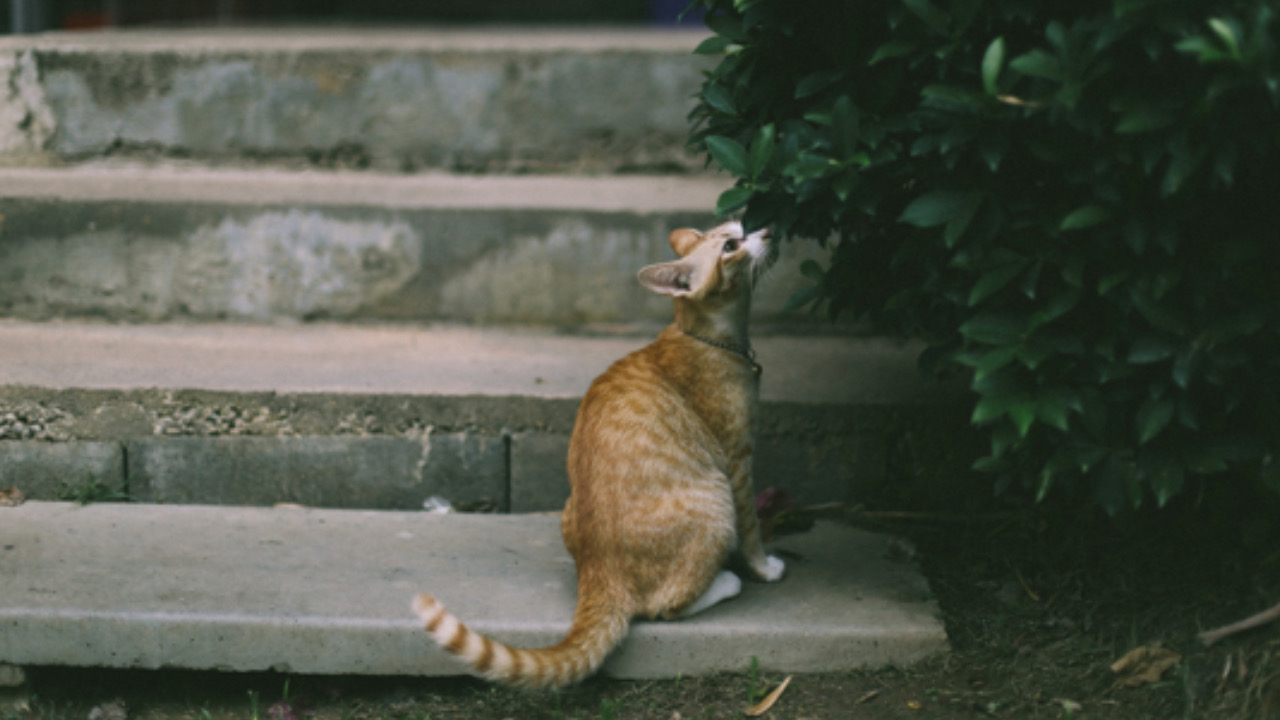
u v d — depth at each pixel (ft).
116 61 15.08
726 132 9.97
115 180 14.80
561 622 9.68
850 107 8.38
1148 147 7.70
